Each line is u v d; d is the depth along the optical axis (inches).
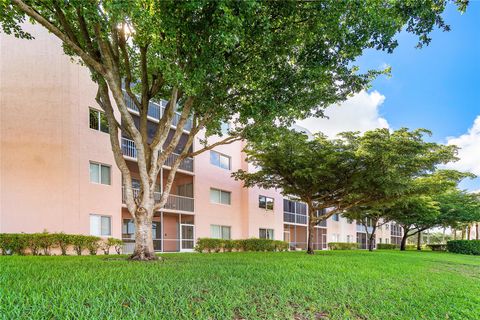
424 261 573.6
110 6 215.3
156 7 248.2
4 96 549.6
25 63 562.9
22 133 545.0
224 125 920.3
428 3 256.4
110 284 186.2
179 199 783.7
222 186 918.4
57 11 323.9
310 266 348.5
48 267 260.8
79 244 510.3
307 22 301.6
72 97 567.8
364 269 355.6
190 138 397.1
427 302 215.9
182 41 276.2
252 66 336.8
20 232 520.7
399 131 570.6
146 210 352.2
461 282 325.1
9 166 533.6
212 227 874.8
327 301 193.2
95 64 313.3
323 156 617.9
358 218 1171.9
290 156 629.6
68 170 550.6
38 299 146.9
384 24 280.5
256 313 158.4
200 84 304.2
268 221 1075.3
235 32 242.5
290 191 721.6
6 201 525.0
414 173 618.5
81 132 574.9
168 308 150.2
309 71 333.7
